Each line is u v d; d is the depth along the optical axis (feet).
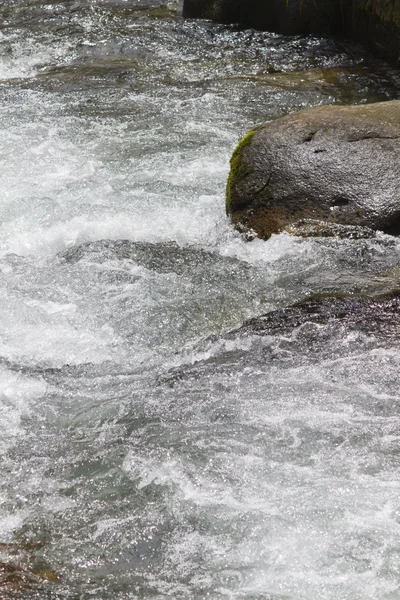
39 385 35.55
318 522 27.35
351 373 35.53
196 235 49.29
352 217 47.85
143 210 51.90
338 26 87.10
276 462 30.27
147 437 32.14
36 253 47.65
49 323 39.86
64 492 29.50
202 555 26.50
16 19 96.58
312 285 43.37
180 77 76.79
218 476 29.73
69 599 25.13
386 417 32.60
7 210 51.78
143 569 26.20
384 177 48.52
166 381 35.68
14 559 26.61
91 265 45.11
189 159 59.36
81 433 32.71
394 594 24.75
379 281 43.32
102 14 96.99
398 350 37.04
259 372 35.94
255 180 50.29
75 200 53.11
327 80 75.46
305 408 33.35
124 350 38.14
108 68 79.51
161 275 44.29
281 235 47.96
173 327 39.75
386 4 77.46
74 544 27.25
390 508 27.81
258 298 42.34
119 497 29.09
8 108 68.95
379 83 74.79
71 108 69.10
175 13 96.99
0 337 38.83
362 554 26.09
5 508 28.84
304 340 38.17
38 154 59.93
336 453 30.60
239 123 66.08
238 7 90.94
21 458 31.27
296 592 24.97
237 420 32.76
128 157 59.77
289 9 87.10
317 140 50.75
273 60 81.20
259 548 26.58
